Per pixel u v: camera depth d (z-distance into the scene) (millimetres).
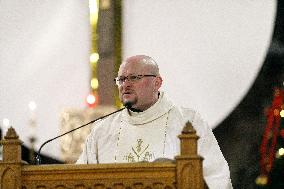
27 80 16797
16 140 6973
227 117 15727
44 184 6895
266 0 15859
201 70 16266
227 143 15562
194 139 6781
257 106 15523
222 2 16281
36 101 16656
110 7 16047
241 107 15680
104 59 15906
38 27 17047
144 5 16656
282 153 15062
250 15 16000
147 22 16609
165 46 16531
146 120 9477
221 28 16234
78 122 15398
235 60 15992
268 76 15562
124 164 6816
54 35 17000
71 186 6855
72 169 6867
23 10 17078
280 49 15602
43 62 16891
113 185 6805
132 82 9188
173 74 16406
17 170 6898
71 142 15375
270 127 15281
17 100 16656
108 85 15719
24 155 16109
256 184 15102
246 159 15320
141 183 6777
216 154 9008
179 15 16562
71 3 16984
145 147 9375
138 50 16562
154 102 9516
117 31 16000
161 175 6766
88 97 15523
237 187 15219
